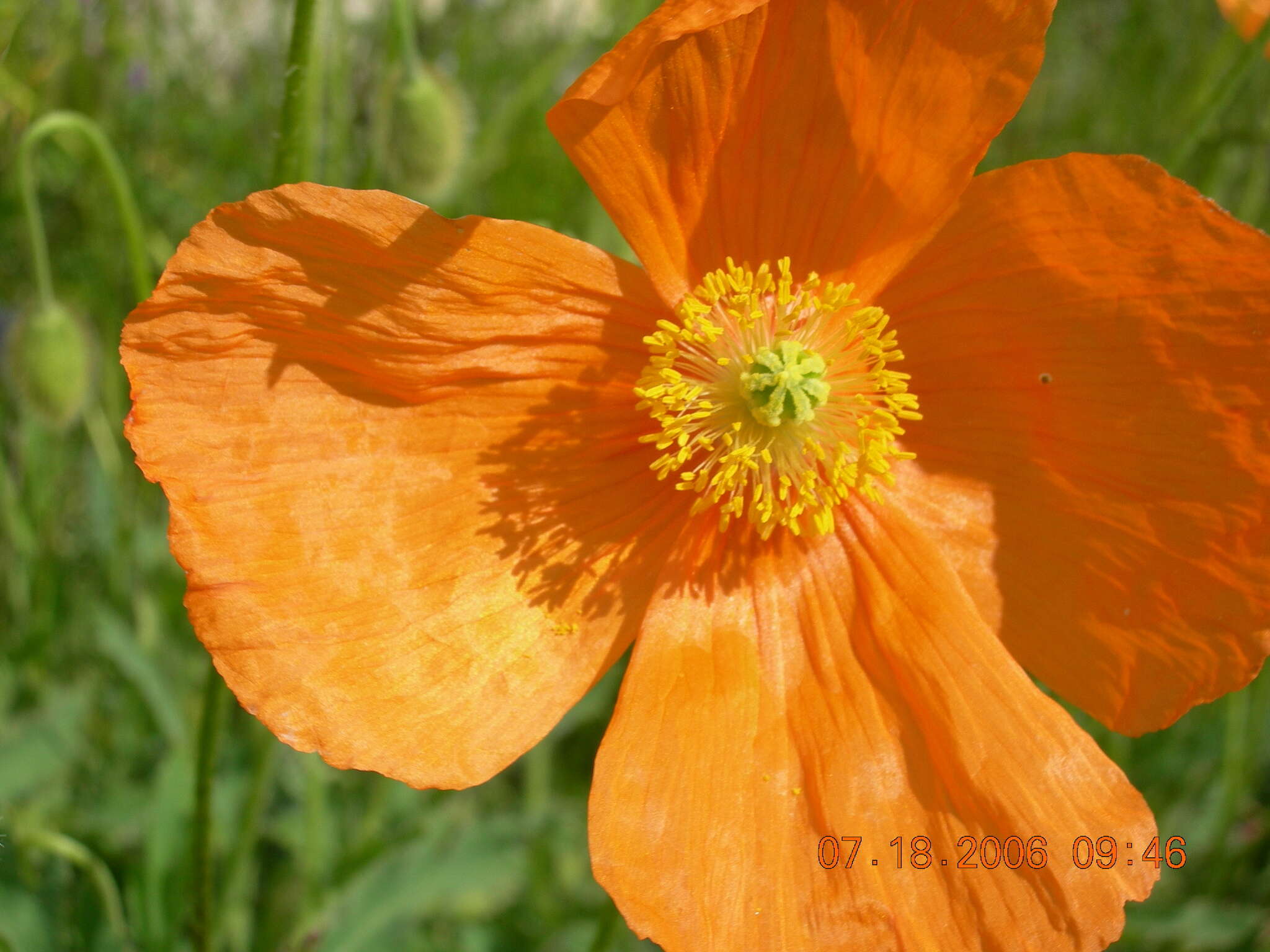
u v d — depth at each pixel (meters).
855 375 0.11
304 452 0.10
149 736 0.15
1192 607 0.10
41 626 0.14
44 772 0.13
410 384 0.11
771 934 0.10
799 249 0.11
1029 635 0.11
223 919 0.13
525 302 0.11
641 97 0.10
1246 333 0.10
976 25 0.10
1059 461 0.11
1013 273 0.11
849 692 0.11
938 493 0.11
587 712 0.15
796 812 0.10
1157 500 0.10
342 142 0.13
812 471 0.11
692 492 0.11
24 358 0.13
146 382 0.10
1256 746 0.14
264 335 0.10
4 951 0.12
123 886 0.13
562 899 0.15
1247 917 0.14
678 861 0.10
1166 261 0.10
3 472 0.14
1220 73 0.16
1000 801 0.10
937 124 0.10
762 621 0.11
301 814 0.14
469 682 0.10
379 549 0.10
